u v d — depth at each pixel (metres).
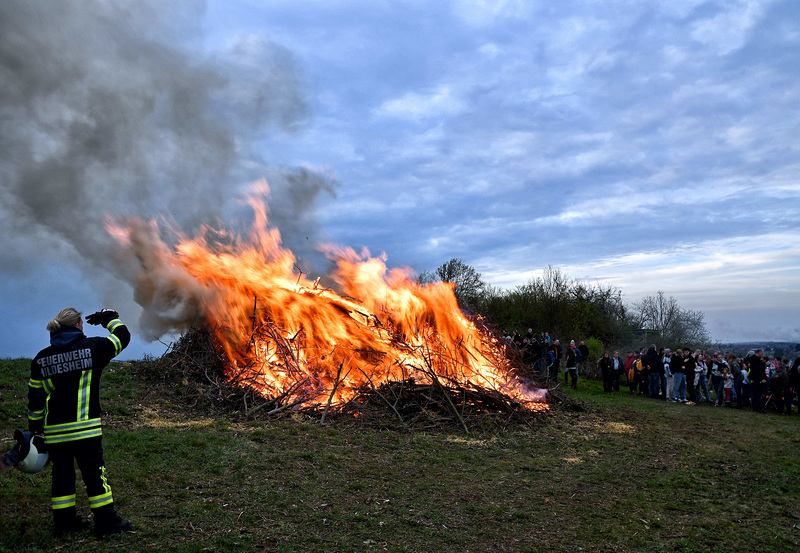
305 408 8.88
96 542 3.88
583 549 4.44
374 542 4.24
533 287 33.69
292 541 4.12
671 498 5.99
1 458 3.74
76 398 4.02
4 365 9.43
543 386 12.29
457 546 4.32
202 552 3.80
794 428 11.42
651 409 13.50
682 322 43.62
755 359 14.38
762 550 4.61
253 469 5.85
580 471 6.96
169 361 10.27
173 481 5.28
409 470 6.43
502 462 7.16
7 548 3.66
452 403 9.25
